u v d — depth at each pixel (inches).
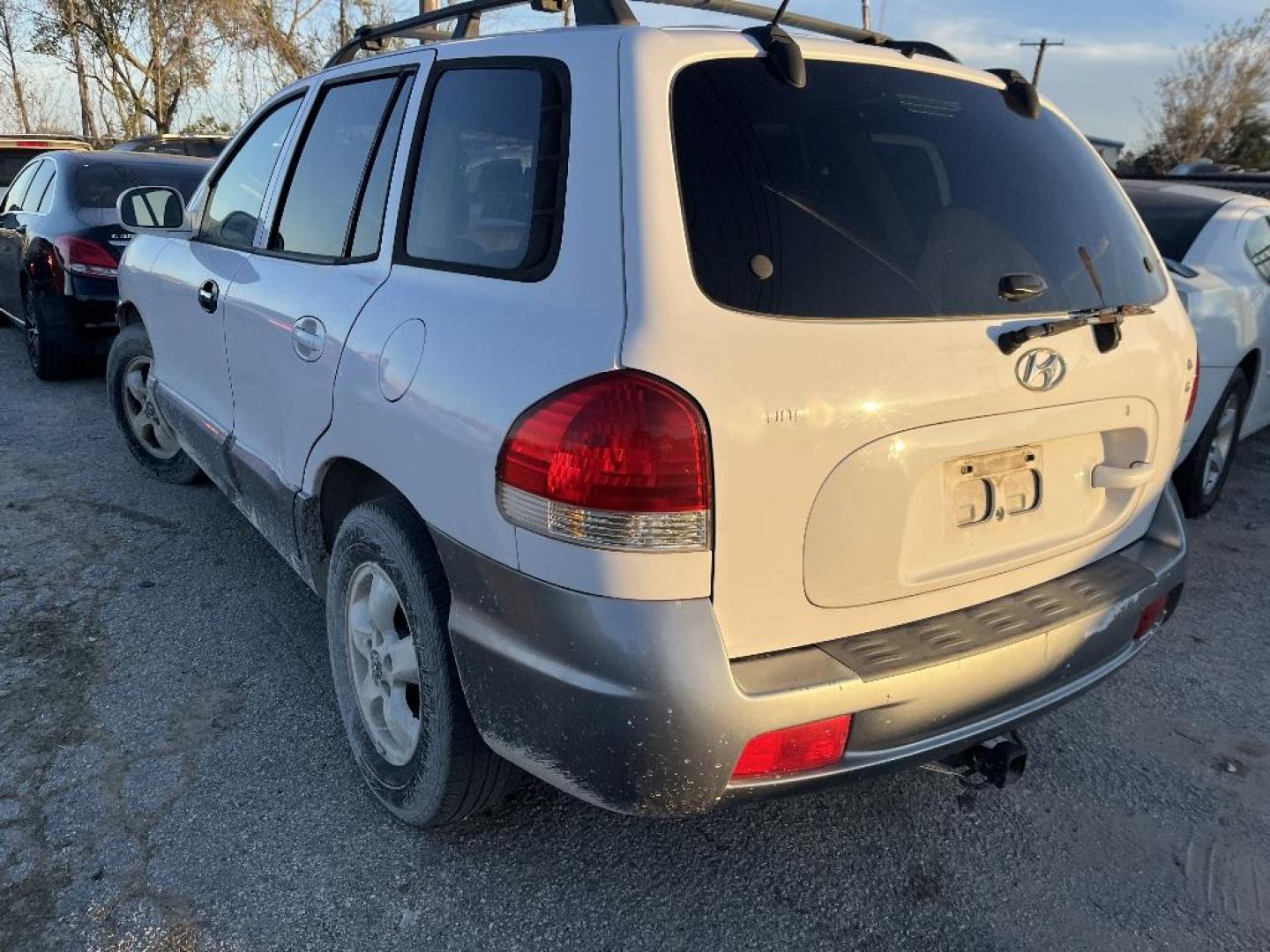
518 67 89.3
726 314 72.2
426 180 97.2
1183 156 1561.3
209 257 143.3
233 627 140.3
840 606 78.5
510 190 85.0
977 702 83.0
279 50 787.4
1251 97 1521.9
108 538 170.2
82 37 917.8
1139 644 102.3
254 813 102.5
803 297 75.4
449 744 88.7
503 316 79.7
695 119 78.2
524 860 97.6
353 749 106.6
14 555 161.8
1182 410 104.0
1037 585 93.4
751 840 102.0
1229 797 111.8
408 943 87.1
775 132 81.2
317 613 145.3
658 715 70.6
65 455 215.6
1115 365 92.1
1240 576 172.6
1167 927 92.6
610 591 70.8
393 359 89.4
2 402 261.1
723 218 75.4
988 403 82.1
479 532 78.7
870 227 81.3
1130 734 123.6
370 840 99.3
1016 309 86.2
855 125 85.9
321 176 118.3
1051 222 94.8
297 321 108.6
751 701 71.6
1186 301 174.7
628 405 69.3
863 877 97.5
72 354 279.1
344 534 101.0
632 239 73.2
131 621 141.3
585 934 89.0
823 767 76.9
